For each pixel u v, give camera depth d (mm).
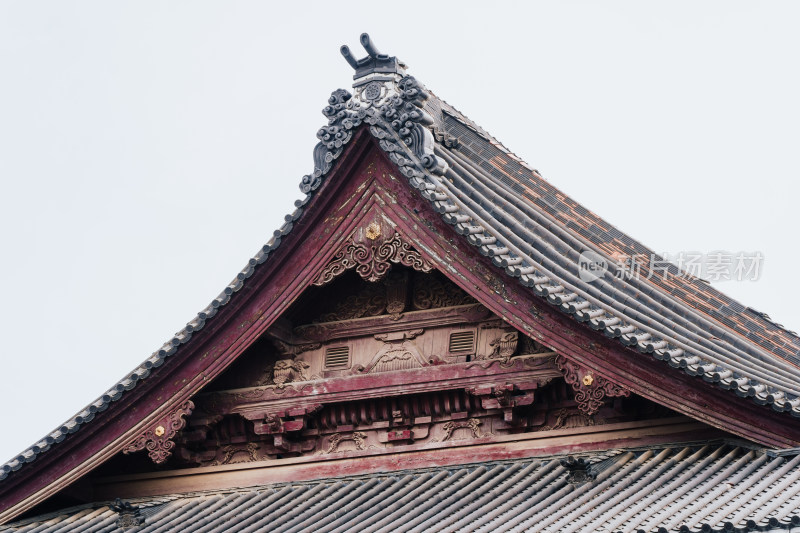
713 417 35250
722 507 32656
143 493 42000
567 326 36625
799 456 34188
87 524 41344
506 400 38094
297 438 40594
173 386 39938
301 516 38562
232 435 41188
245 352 40438
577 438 37844
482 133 46656
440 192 38469
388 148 37875
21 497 41094
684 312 40031
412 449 39438
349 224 38688
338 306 40531
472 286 37562
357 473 39812
